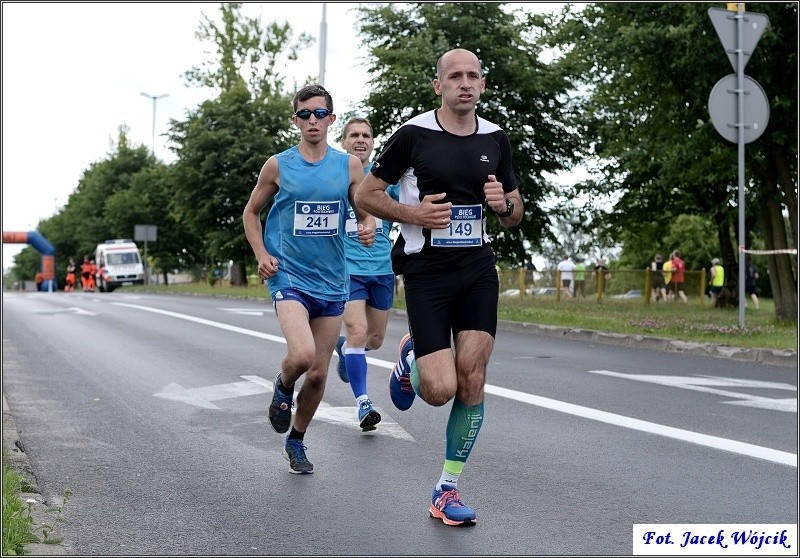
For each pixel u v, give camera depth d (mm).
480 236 6230
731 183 29625
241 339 18562
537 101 38938
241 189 59219
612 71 26641
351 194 7520
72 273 69375
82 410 10555
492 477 7367
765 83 23391
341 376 10320
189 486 7156
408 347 7809
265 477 7426
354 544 5699
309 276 7391
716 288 39750
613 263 77875
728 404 10773
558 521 6184
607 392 11680
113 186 91625
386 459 8016
